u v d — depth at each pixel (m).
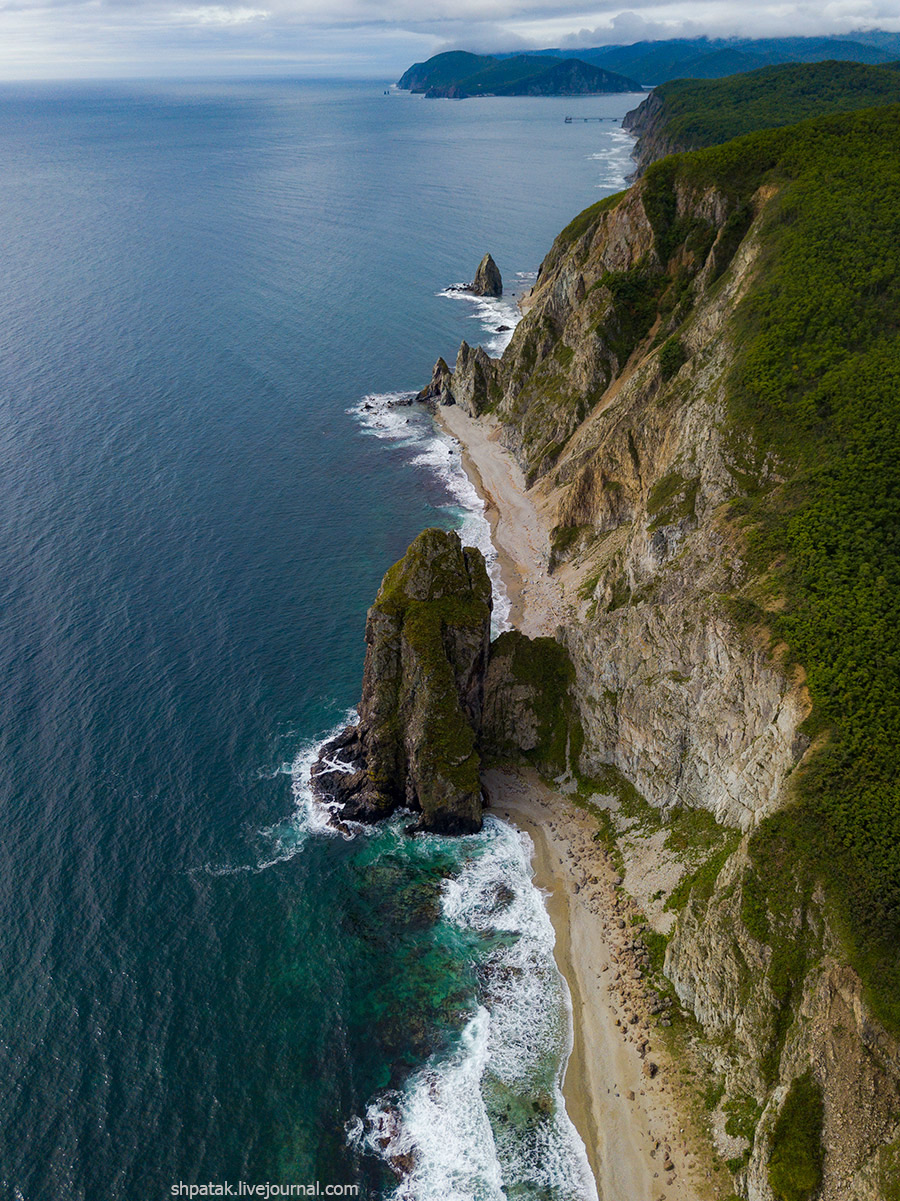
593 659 77.88
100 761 76.94
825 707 55.34
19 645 90.94
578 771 77.31
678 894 61.62
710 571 71.62
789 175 112.50
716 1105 50.06
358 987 59.56
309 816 73.06
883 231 94.12
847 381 77.44
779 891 49.78
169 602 99.56
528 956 62.00
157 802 73.19
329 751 78.50
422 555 77.69
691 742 66.50
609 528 103.88
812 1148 42.12
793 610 62.56
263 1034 56.09
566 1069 54.66
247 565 107.69
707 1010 53.69
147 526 115.19
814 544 66.81
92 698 84.19
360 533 116.31
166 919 63.28
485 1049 55.84
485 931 63.91
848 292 86.88
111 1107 51.56
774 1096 45.81
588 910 64.88
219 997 58.16
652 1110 51.38
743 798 60.56
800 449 75.50
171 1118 51.22
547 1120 51.84
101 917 63.03
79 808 72.00
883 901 46.28
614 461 103.19
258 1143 50.34
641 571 84.25
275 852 69.69
